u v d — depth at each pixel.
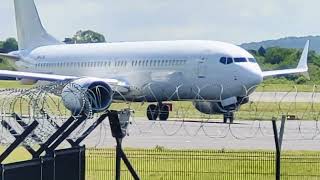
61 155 45.91
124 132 49.00
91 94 71.31
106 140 86.50
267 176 60.25
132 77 130.38
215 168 63.31
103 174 60.28
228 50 117.94
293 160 67.69
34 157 45.50
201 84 119.31
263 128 103.44
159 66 125.62
